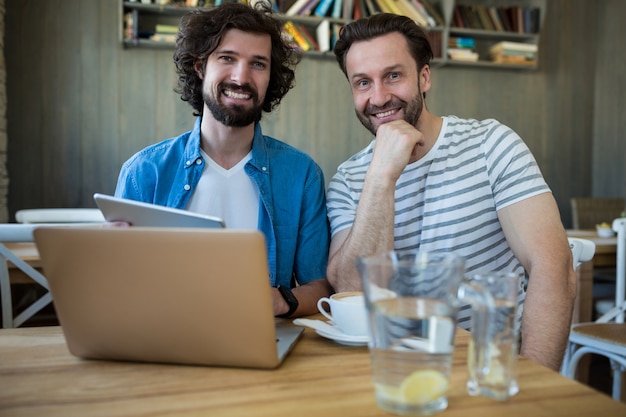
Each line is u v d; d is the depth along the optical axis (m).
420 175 1.45
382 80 1.42
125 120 4.05
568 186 4.98
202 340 0.78
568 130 4.96
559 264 1.25
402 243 1.46
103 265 0.77
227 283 0.74
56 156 3.96
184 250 0.74
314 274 1.51
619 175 4.78
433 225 1.44
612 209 4.10
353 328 0.91
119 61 4.02
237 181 1.50
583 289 2.48
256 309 0.75
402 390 0.63
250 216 1.49
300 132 4.39
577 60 4.95
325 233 1.55
